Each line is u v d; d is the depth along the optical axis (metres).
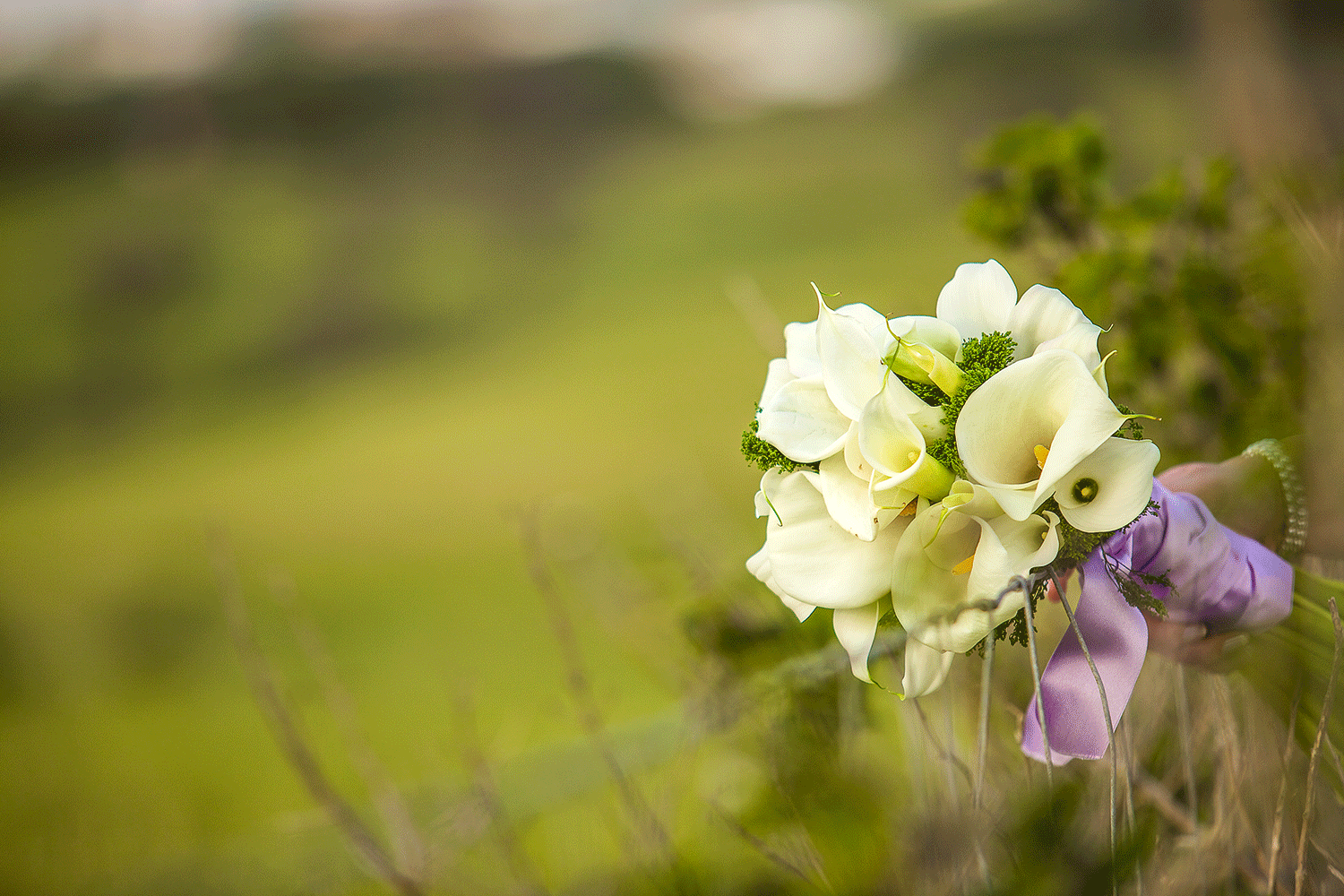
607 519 5.74
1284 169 2.29
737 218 25.17
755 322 2.61
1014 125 2.66
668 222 26.62
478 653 6.62
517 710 4.50
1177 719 2.32
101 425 18.78
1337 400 2.28
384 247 27.06
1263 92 2.29
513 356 18.97
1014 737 2.30
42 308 24.20
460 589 9.20
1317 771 2.20
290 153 34.25
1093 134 2.63
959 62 28.41
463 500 11.96
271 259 26.31
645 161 32.94
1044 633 2.26
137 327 23.03
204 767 4.96
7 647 7.21
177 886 2.56
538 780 2.49
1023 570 2.16
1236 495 2.29
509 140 34.72
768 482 2.22
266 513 13.11
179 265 25.91
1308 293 2.30
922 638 2.17
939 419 2.19
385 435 16.05
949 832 2.14
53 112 33.94
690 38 38.47
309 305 23.17
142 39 36.38
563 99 36.31
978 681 2.32
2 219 29.34
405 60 37.44
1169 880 2.21
